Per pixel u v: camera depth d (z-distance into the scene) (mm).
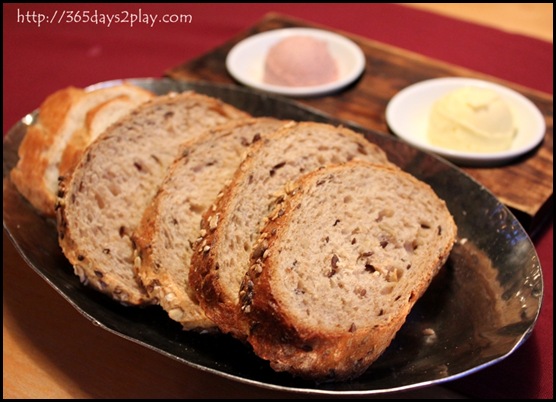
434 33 597
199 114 427
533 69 552
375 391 314
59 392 358
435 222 374
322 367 321
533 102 501
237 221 358
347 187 364
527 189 434
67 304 395
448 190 400
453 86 507
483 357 323
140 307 365
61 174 404
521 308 339
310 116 447
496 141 462
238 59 549
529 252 357
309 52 530
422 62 545
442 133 471
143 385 360
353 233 359
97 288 365
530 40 580
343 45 559
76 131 424
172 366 367
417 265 360
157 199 371
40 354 373
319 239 348
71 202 376
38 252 384
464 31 597
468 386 348
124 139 401
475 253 377
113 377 363
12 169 429
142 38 598
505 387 346
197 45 590
